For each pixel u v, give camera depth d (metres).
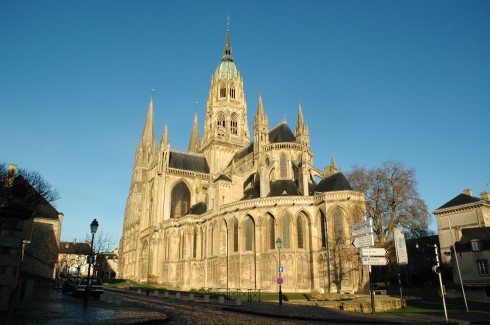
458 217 90.94
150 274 115.00
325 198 78.12
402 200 72.75
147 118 190.25
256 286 80.38
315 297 56.75
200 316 34.00
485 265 69.44
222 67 150.00
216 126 139.38
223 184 98.00
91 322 23.27
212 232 97.50
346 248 73.62
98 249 123.62
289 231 81.81
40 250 93.81
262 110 110.38
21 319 24.14
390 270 90.75
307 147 106.06
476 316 37.38
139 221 138.38
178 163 130.00
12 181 52.09
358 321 30.86
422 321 31.56
